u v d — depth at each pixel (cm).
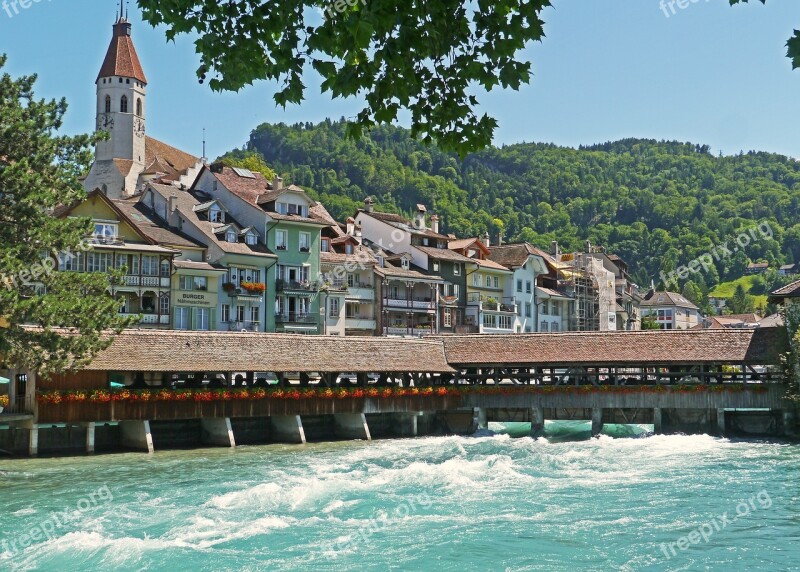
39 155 2977
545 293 8794
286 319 6191
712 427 4484
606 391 4575
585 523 2077
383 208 17512
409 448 3953
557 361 4706
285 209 6309
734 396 4350
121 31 10044
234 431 4184
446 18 827
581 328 9456
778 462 3256
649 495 2483
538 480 2772
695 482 2734
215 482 2758
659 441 4122
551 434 4719
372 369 4503
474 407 4822
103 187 9419
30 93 3080
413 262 7488
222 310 5788
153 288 5359
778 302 4616
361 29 696
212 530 1964
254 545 1827
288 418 4228
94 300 3002
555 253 10638
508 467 3066
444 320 7562
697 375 4519
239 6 857
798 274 17788
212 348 4000
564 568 1670
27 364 2938
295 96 859
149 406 3719
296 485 2658
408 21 778
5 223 2923
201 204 6059
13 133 2928
